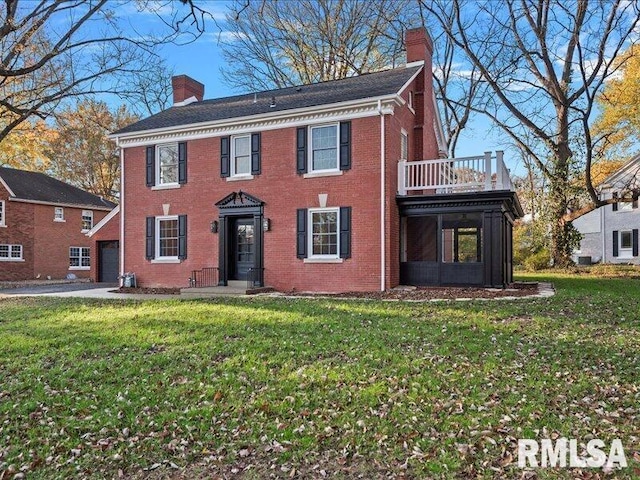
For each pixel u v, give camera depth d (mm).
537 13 20766
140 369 6102
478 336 7324
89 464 3916
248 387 5359
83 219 32281
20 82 20203
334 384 5352
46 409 4961
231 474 3691
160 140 17531
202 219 16828
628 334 7273
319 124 15188
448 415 4492
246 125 16094
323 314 9508
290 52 28766
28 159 33531
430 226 16734
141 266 17859
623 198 21469
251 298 12930
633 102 26047
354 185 14648
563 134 22891
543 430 4141
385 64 28422
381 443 4039
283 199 15602
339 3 26969
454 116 27922
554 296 11547
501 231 13750
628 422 4254
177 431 4406
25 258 28547
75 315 10141
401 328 7961
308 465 3754
